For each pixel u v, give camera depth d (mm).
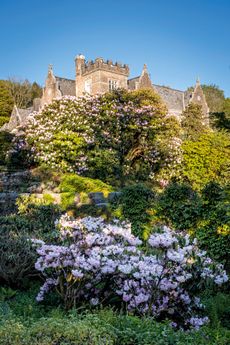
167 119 20250
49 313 5297
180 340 4219
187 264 5746
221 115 21781
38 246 6520
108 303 5734
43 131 17703
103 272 5316
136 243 6195
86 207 11352
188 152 20000
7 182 14273
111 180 17422
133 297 5375
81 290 5531
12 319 4293
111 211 10789
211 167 19391
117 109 18938
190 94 44531
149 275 5316
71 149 17000
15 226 7754
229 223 8047
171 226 9359
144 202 10133
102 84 36250
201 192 8938
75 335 3775
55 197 11594
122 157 19125
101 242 5824
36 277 6836
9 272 6305
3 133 19922
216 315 5488
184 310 5414
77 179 12836
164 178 19578
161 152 19516
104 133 18188
